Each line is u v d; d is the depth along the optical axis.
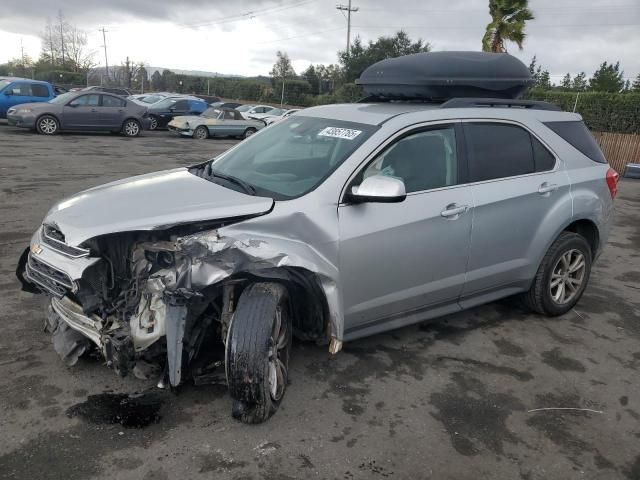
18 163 11.69
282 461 2.81
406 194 3.60
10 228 6.58
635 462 2.99
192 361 3.21
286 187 3.51
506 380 3.76
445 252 3.87
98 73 71.19
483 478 2.79
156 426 3.02
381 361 3.90
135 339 2.96
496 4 19.81
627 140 18.67
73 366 3.53
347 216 3.40
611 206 5.07
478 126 4.17
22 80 20.47
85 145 16.27
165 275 2.94
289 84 52.94
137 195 3.41
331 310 3.30
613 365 4.07
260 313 2.93
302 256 3.13
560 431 3.22
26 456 2.73
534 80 4.75
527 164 4.41
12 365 3.52
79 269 2.92
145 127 20.95
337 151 3.65
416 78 4.50
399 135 3.72
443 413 3.33
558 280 4.77
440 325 4.57
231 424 3.08
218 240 2.94
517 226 4.28
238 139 23.83
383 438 3.05
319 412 3.25
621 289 5.79
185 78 66.19
